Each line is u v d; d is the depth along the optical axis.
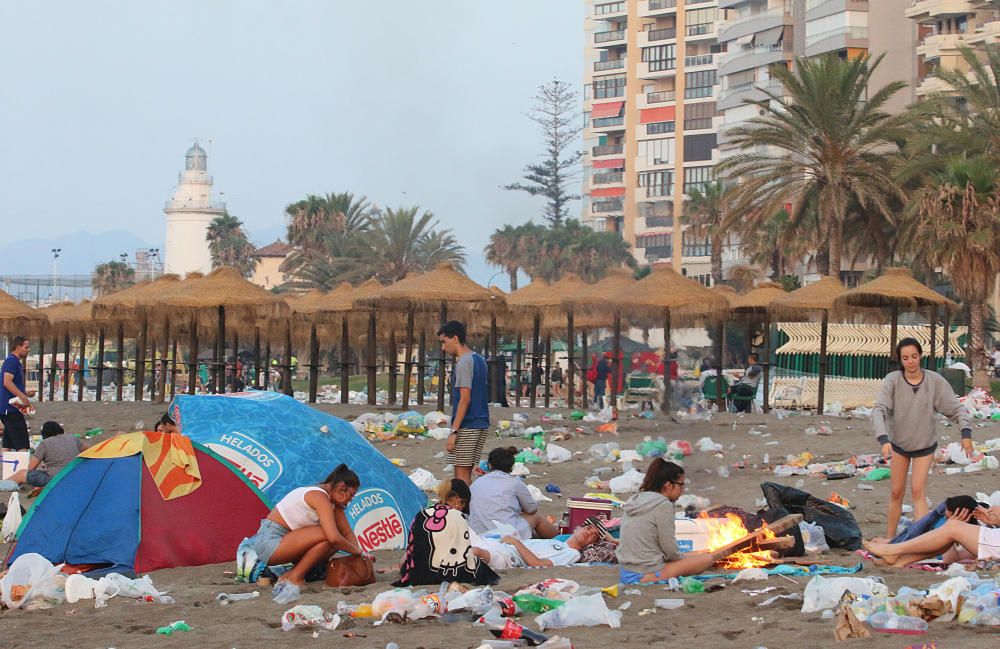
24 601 9.40
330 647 7.64
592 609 7.98
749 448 21.22
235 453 11.81
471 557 9.73
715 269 78.00
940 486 15.40
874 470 16.44
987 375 41.59
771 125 49.38
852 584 8.17
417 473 16.58
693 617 8.11
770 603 8.30
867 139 47.59
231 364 40.38
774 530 10.48
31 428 28.03
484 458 19.84
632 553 9.66
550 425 26.22
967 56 45.31
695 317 33.81
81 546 11.15
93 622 8.76
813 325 41.44
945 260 41.34
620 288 33.09
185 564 11.29
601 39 111.94
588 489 16.38
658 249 104.56
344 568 10.05
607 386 39.50
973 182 40.84
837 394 36.50
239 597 9.48
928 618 7.61
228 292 32.50
